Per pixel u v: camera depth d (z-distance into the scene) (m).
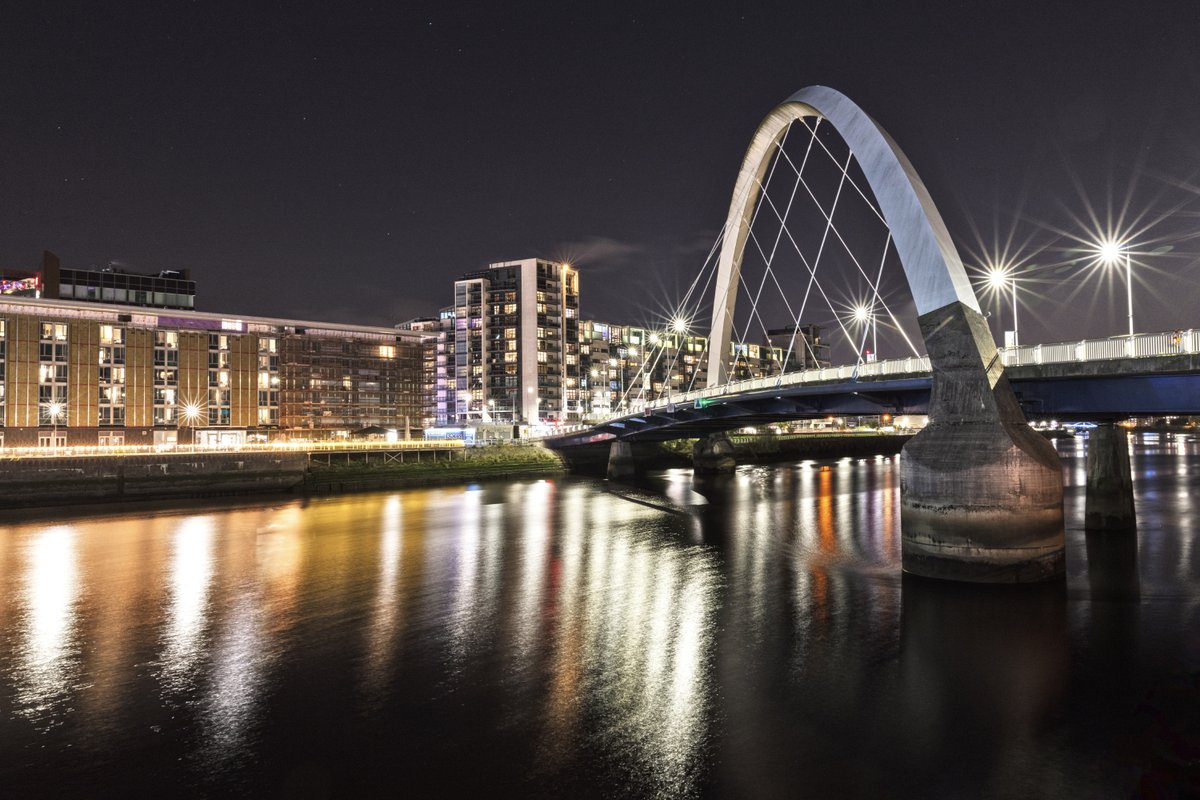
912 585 31.06
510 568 37.53
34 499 69.81
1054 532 30.16
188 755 17.02
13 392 93.31
